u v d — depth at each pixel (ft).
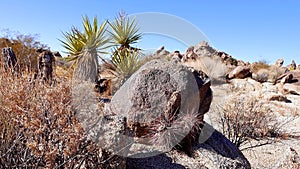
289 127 24.49
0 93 8.10
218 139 14.29
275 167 15.25
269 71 55.47
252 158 17.01
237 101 18.86
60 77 10.35
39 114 7.63
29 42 29.78
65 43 23.54
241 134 17.24
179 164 11.66
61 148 7.67
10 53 12.87
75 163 7.84
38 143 7.69
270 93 37.04
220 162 12.33
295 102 36.78
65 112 7.75
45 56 13.41
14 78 9.29
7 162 7.65
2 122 7.88
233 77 46.09
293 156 15.47
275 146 18.70
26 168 7.53
